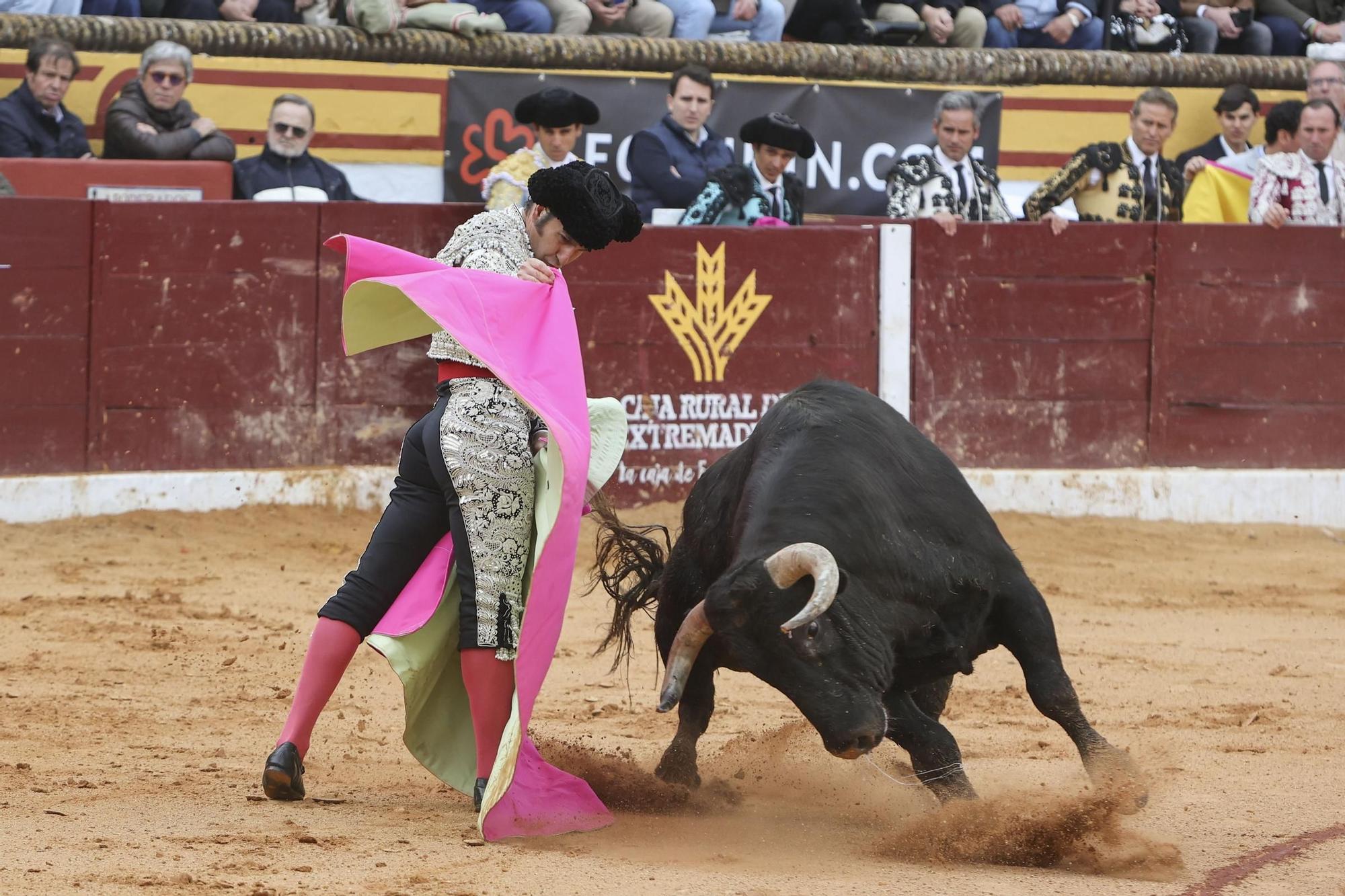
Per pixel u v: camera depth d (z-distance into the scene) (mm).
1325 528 32500
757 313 30828
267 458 29281
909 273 31453
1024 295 31922
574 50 34188
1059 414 32188
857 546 12383
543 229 12992
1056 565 28594
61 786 13328
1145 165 32938
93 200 28125
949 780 12781
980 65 37000
